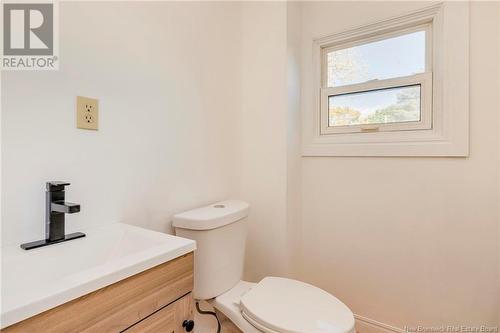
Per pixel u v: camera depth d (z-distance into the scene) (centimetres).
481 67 123
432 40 137
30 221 79
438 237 135
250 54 168
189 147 132
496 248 122
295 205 166
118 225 98
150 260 68
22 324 46
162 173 118
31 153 79
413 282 141
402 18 142
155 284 70
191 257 81
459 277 130
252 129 168
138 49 108
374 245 151
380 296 150
